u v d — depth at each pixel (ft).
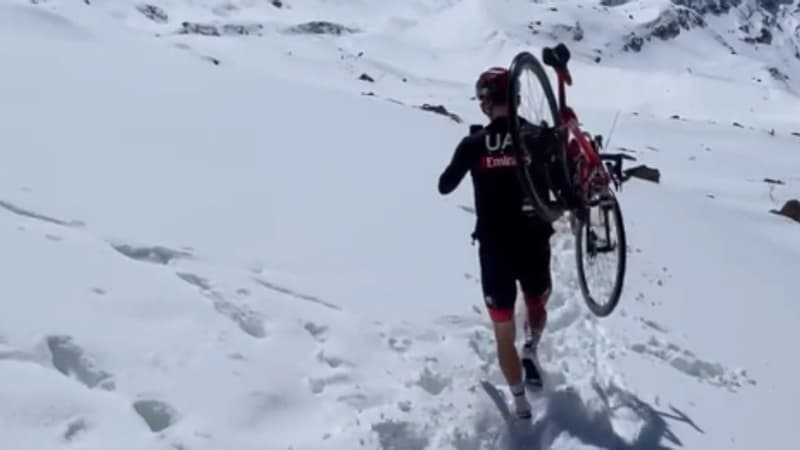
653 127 179.73
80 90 35.78
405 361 18.21
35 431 13.28
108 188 23.97
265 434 14.83
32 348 15.02
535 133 17.72
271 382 16.07
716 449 16.97
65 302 16.66
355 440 15.05
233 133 34.22
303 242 23.53
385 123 45.70
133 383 15.05
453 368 18.47
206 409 14.92
